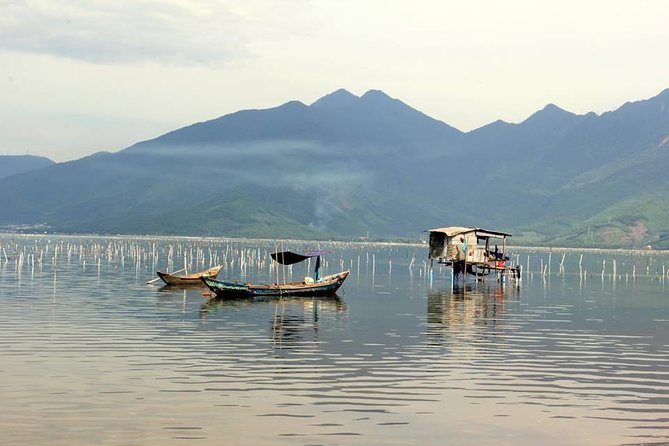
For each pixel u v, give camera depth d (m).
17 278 102.12
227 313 63.34
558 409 32.50
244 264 162.38
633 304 80.94
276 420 30.06
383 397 33.78
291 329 54.06
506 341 50.22
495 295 89.94
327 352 44.44
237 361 41.09
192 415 30.52
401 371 39.28
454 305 75.38
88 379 36.09
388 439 28.12
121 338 48.25
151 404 31.97
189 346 45.66
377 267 167.62
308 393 34.19
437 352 45.19
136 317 59.28
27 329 51.56
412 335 52.19
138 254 169.38
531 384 36.94
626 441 28.47
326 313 65.12
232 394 33.78
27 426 28.80
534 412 31.95
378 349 45.88
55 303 68.88
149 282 96.56
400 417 30.80
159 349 44.41
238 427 29.11
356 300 79.00
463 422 30.36
